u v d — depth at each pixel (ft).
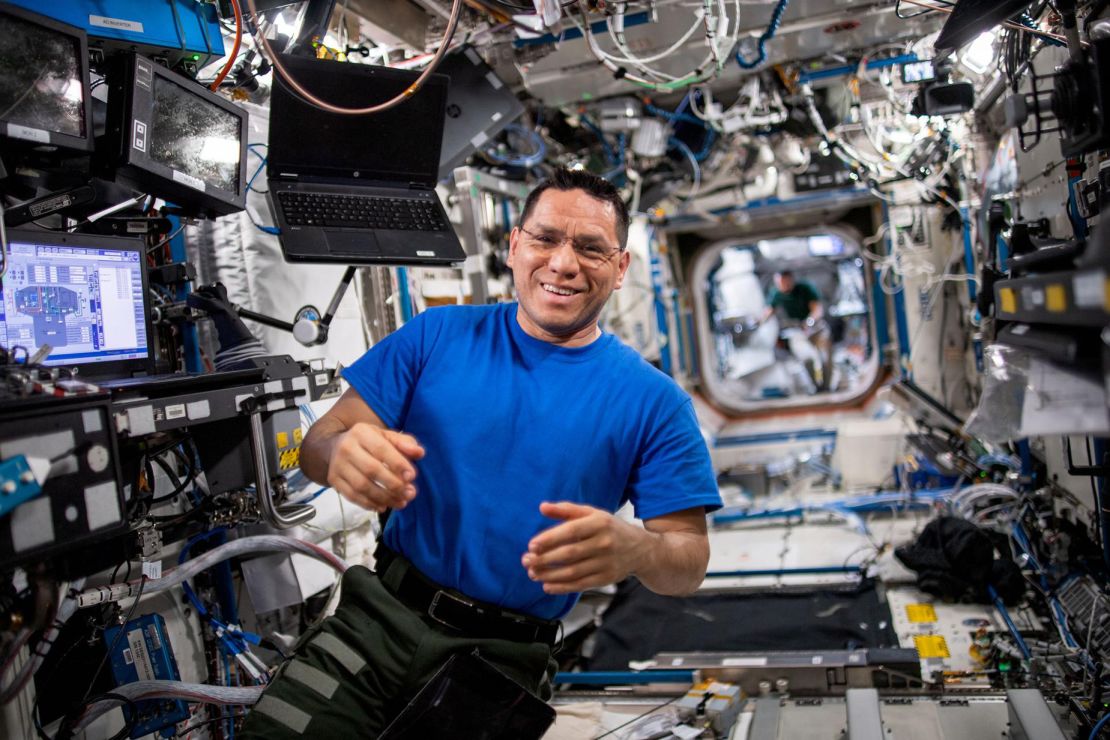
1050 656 12.18
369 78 10.48
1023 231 10.14
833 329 42.24
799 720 12.00
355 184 11.05
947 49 11.16
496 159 18.79
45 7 7.70
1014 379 7.13
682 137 22.22
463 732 6.86
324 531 12.06
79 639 8.69
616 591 17.87
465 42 14.57
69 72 7.41
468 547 7.00
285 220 10.01
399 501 5.80
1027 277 6.07
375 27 13.46
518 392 7.18
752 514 22.27
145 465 8.36
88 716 7.68
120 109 8.02
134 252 8.52
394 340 7.66
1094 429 5.11
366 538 13.47
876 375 29.91
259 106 12.44
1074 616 12.48
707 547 7.03
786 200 25.89
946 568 16.05
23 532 5.35
